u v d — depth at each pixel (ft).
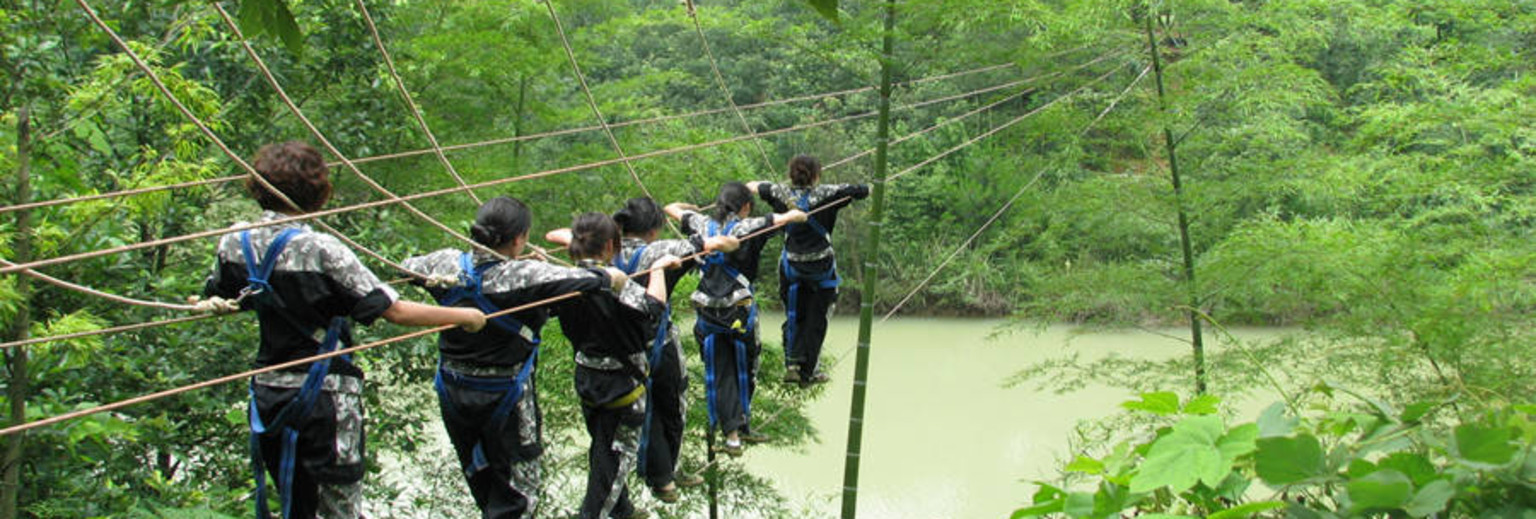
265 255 10.79
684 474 19.67
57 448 21.70
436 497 36.22
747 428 20.76
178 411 26.78
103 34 22.54
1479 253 21.68
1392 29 27.40
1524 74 24.90
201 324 25.39
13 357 19.16
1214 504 7.32
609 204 42.04
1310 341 24.67
